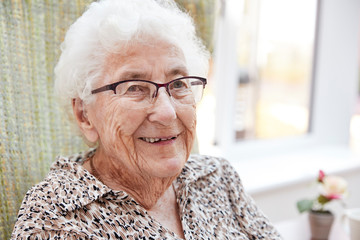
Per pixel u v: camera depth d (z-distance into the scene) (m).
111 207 0.86
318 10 2.25
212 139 2.11
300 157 2.21
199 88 0.98
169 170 0.85
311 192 1.97
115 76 0.82
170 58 0.85
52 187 0.84
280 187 1.84
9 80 1.04
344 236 1.44
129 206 0.87
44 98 1.12
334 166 2.06
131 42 0.82
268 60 2.16
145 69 0.83
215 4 1.41
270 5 2.09
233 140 2.13
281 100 2.26
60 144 1.15
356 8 2.33
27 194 0.85
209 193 1.06
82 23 0.86
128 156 0.85
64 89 0.89
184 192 0.98
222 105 2.07
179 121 0.87
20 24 1.06
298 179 1.87
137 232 0.85
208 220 1.00
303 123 2.38
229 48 1.99
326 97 2.38
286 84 2.26
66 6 1.12
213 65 2.03
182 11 1.00
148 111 0.83
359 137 2.62
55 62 1.12
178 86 0.89
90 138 0.89
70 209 0.80
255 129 2.21
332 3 2.26
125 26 0.81
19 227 0.77
